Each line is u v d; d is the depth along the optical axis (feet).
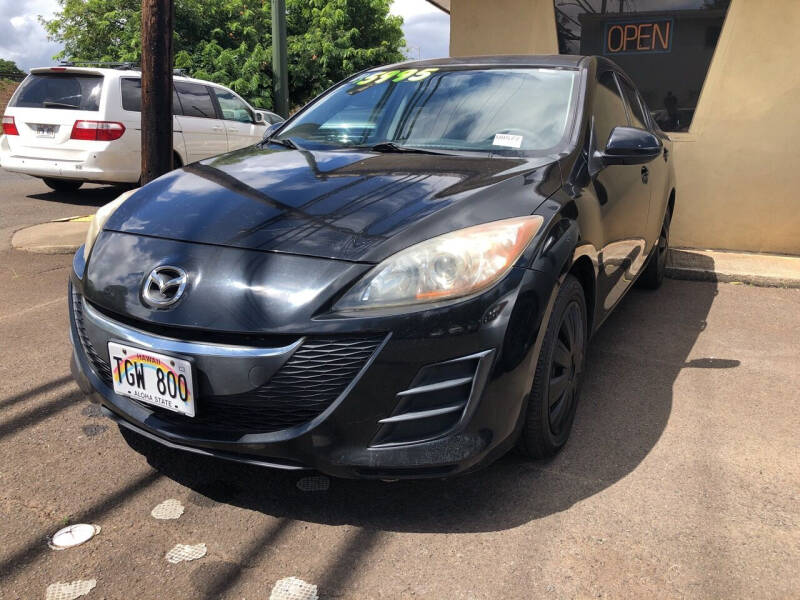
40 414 9.18
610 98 11.23
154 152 15.71
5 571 6.18
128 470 7.91
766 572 6.33
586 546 6.68
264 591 6.02
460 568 6.35
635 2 19.54
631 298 15.80
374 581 6.17
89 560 6.37
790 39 17.90
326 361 6.22
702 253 19.33
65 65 28.19
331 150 9.54
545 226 7.20
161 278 6.65
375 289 6.27
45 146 26.96
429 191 7.41
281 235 6.74
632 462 8.29
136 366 6.78
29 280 15.75
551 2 20.29
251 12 66.90
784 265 17.84
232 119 33.22
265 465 6.62
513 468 8.09
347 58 71.05
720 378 10.98
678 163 19.54
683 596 6.01
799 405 9.99
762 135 18.67
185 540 6.70
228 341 6.36
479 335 6.40
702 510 7.30
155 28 15.10
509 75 10.49
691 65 19.21
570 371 8.21
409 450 6.39
